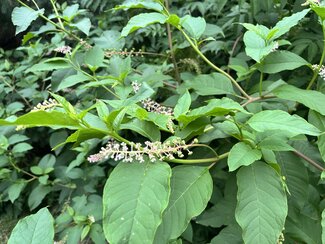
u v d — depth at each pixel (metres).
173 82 0.60
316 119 0.38
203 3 0.73
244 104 0.43
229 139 0.45
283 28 0.36
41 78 0.76
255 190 0.31
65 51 0.46
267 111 0.32
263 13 0.59
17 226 0.23
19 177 0.73
